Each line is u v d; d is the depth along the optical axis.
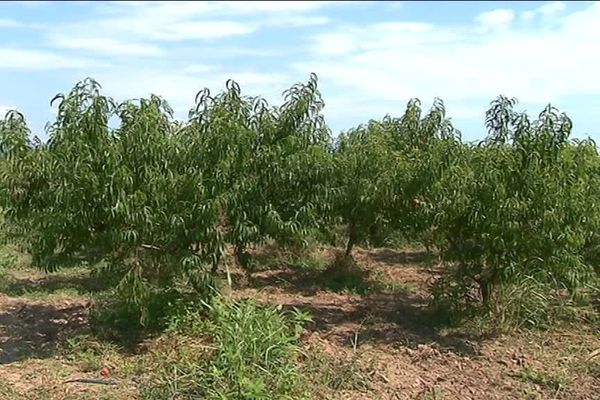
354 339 8.67
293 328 8.27
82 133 7.43
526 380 7.53
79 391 6.73
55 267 8.05
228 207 8.12
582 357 8.26
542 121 8.10
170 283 8.34
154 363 7.19
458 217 8.29
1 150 7.69
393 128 11.04
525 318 9.11
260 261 13.00
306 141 8.58
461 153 8.41
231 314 7.00
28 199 7.83
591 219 8.45
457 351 8.36
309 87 8.68
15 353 8.03
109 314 8.90
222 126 7.91
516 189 8.09
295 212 8.52
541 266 8.40
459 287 9.07
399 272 13.07
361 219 10.39
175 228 7.75
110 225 7.60
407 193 8.60
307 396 6.38
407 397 6.88
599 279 10.23
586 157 8.65
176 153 7.79
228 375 6.25
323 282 11.99
